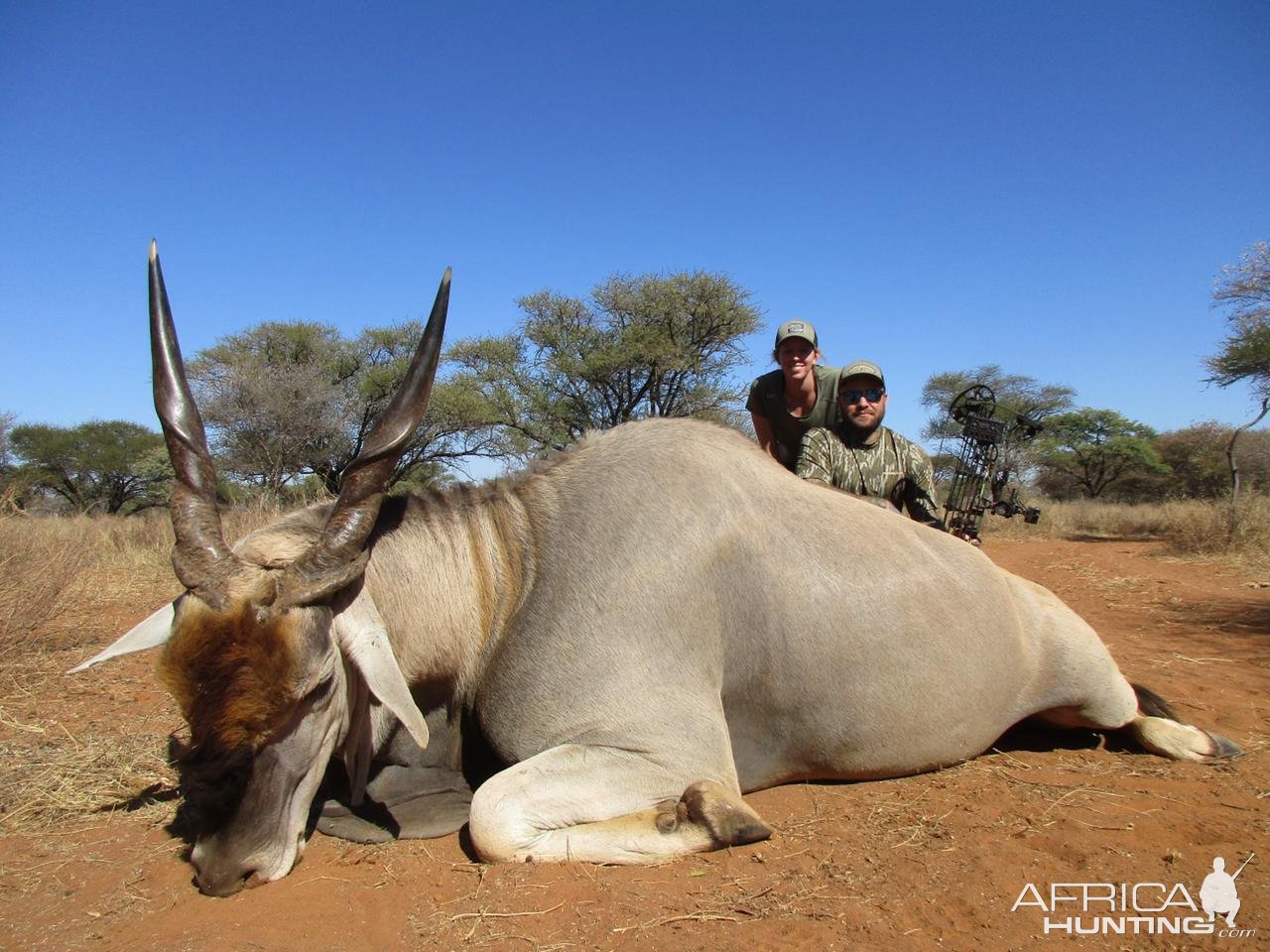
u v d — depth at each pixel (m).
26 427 32.62
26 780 3.93
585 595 3.36
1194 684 5.38
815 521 3.77
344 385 28.19
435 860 3.10
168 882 3.00
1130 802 3.53
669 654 3.33
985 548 14.76
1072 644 4.18
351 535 2.98
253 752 2.86
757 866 3.01
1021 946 2.52
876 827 3.33
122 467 33.03
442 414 23.53
